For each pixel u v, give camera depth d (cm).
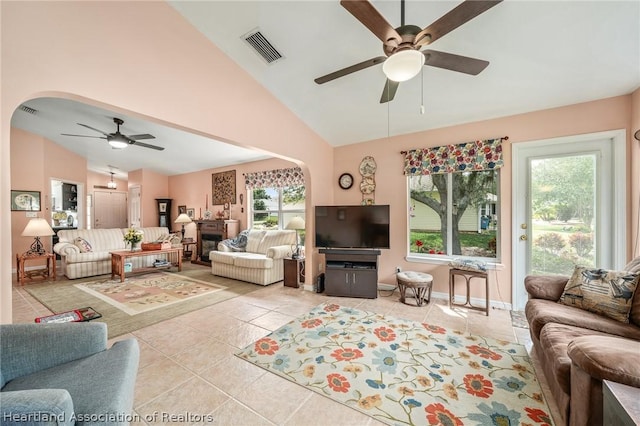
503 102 296
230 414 156
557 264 300
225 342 243
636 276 184
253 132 298
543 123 301
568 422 138
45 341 127
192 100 242
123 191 949
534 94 278
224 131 268
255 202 609
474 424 148
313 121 375
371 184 412
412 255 386
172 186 784
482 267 308
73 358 132
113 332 262
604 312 187
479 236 346
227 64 271
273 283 450
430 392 175
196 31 246
